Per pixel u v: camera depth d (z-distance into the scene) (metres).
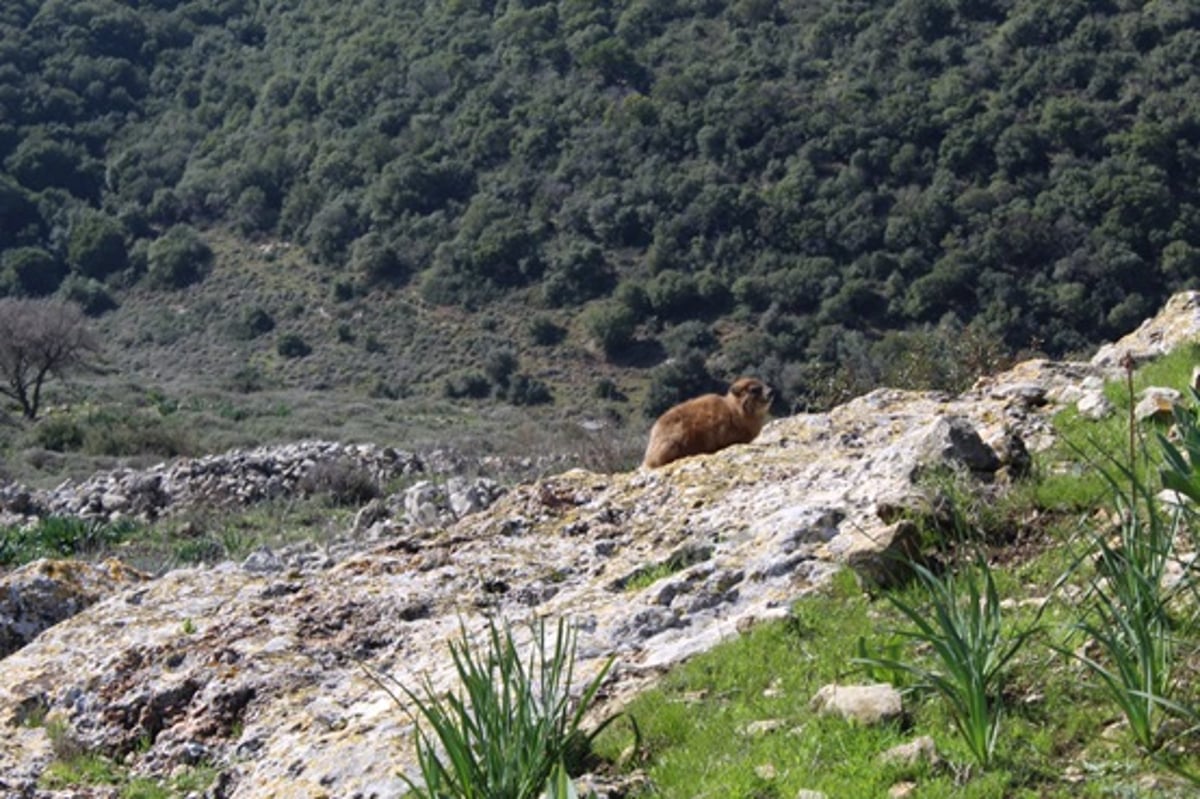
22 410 49.50
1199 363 8.61
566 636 6.65
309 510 21.39
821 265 48.94
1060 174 45.19
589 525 9.22
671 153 58.34
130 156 75.62
